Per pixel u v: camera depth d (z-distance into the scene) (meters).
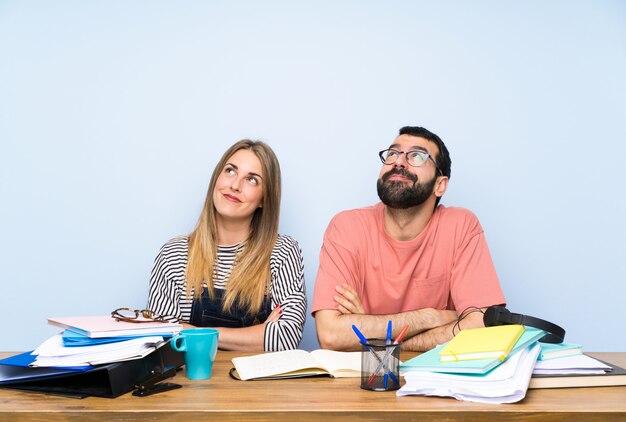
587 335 2.57
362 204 2.58
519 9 2.65
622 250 2.59
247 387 1.10
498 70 2.63
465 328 1.75
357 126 2.60
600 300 2.58
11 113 2.55
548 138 2.61
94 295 2.51
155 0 2.62
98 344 1.09
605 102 2.63
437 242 1.97
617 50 2.64
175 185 2.56
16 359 1.12
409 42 2.64
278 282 2.04
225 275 2.04
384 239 1.98
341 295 1.87
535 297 2.57
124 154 2.56
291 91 2.61
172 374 1.18
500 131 2.60
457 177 2.59
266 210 2.09
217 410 0.95
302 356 1.32
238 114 2.60
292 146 2.59
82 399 1.02
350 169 2.59
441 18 2.65
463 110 2.61
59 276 2.51
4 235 2.51
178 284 2.02
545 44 2.64
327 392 1.07
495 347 1.07
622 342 2.57
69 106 2.56
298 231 2.57
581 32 2.65
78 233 2.53
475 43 2.64
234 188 2.02
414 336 1.78
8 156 2.53
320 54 2.63
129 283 2.52
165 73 2.60
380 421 0.95
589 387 1.12
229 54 2.62
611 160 2.61
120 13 2.61
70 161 2.54
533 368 1.13
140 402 0.99
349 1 2.65
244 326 2.00
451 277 1.96
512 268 2.57
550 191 2.59
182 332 1.18
